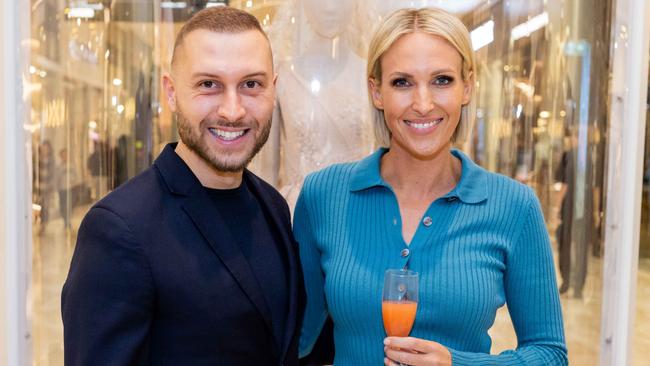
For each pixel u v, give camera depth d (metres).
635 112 1.81
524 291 1.39
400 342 1.22
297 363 1.40
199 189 1.26
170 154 1.27
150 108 2.29
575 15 2.07
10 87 1.74
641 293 2.37
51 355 2.06
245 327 1.25
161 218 1.20
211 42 1.21
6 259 1.75
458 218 1.38
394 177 1.46
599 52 1.96
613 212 1.86
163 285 1.17
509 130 2.26
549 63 2.19
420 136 1.35
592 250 2.01
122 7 2.24
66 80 2.12
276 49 2.28
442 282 1.33
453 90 1.34
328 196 1.49
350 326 1.39
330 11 2.24
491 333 2.26
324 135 2.29
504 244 1.37
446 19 1.33
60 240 2.08
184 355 1.20
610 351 1.89
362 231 1.42
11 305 1.76
